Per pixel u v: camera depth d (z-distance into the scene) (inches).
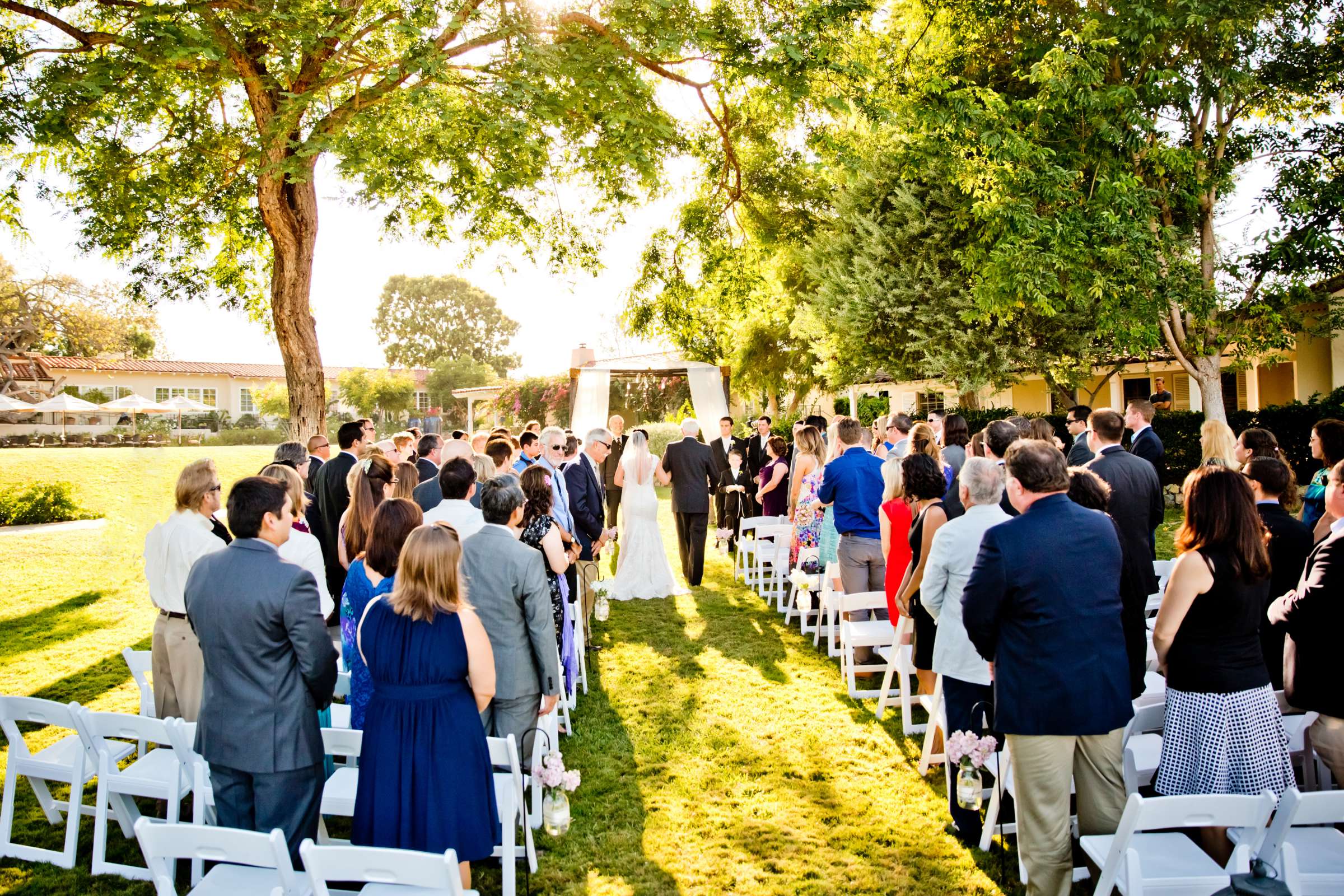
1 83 297.3
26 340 1325.0
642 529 354.3
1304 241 488.7
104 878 141.5
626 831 155.4
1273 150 525.7
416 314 2819.9
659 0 323.0
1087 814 114.3
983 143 454.0
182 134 390.3
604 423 631.2
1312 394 536.7
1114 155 493.0
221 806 118.6
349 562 192.5
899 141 564.1
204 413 1615.4
